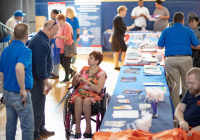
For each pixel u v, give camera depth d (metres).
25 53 3.66
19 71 3.54
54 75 8.59
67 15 8.74
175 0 12.20
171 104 4.13
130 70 5.65
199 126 3.14
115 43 9.34
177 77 5.45
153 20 11.67
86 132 4.23
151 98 3.89
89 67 4.63
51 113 5.94
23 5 11.11
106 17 12.63
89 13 11.72
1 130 5.12
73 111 4.38
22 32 3.69
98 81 4.47
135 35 9.46
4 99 3.79
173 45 5.41
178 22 5.47
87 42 11.90
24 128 3.81
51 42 7.77
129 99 4.06
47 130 5.07
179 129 2.69
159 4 11.61
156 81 4.91
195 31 6.36
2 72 3.78
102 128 3.16
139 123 3.05
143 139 2.68
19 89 3.68
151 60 6.20
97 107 4.29
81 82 4.56
